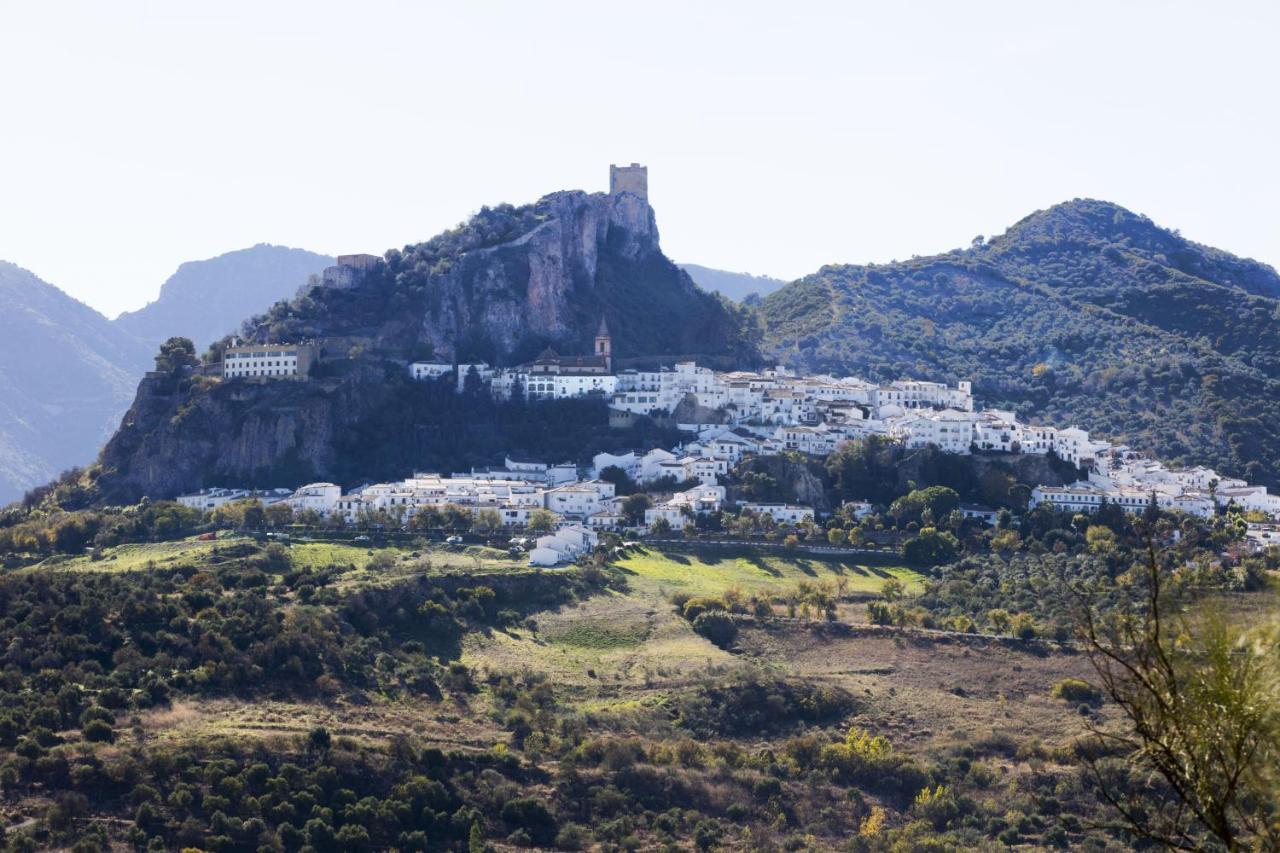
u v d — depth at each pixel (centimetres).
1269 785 4909
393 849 19938
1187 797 5075
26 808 19138
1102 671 5362
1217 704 5016
